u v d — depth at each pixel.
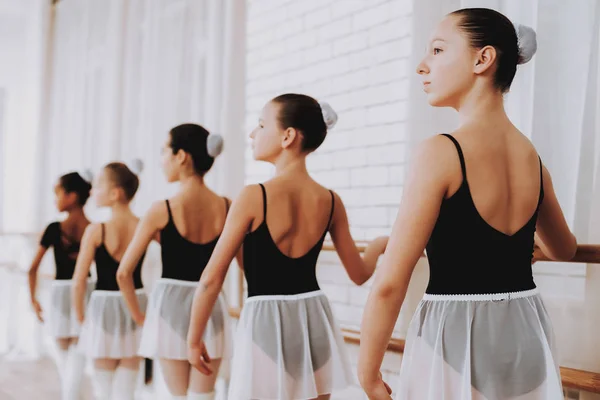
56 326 3.13
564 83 1.74
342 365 1.74
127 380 2.69
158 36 3.83
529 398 1.08
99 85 4.58
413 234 1.08
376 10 2.57
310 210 1.73
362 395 2.37
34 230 5.23
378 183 2.50
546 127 1.76
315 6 2.88
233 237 1.65
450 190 1.09
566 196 1.72
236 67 3.18
